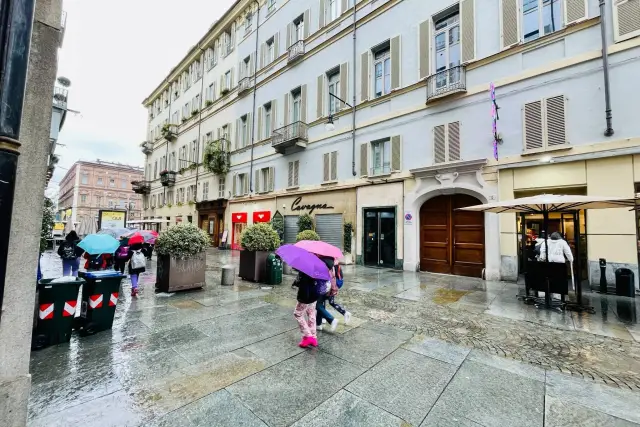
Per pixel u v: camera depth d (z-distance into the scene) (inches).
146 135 1472.7
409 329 191.3
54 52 96.7
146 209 1393.9
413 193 444.8
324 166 582.6
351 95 546.3
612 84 297.1
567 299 267.9
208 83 995.9
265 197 717.9
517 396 116.6
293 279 357.4
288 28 694.5
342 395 115.3
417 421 100.9
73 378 122.3
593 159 303.6
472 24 394.6
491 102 373.4
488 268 368.2
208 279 354.3
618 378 131.6
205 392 115.0
